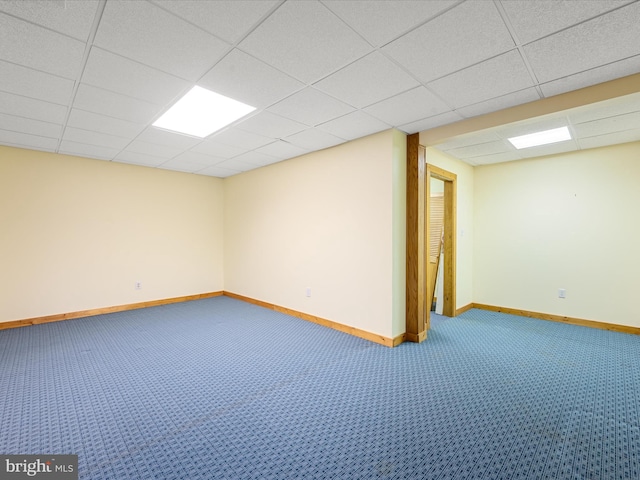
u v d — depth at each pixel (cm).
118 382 250
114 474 154
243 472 156
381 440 180
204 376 262
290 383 250
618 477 153
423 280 347
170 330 381
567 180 411
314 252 411
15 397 225
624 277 372
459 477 153
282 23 161
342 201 372
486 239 483
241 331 377
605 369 272
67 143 372
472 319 430
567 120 293
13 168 389
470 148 390
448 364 283
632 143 365
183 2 146
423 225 345
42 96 244
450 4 148
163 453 170
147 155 429
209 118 291
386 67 203
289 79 218
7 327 386
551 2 146
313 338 352
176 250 536
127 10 151
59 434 185
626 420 199
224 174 562
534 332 372
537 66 201
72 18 157
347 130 324
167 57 191
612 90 219
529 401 221
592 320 393
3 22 159
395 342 327
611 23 159
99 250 456
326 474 155
